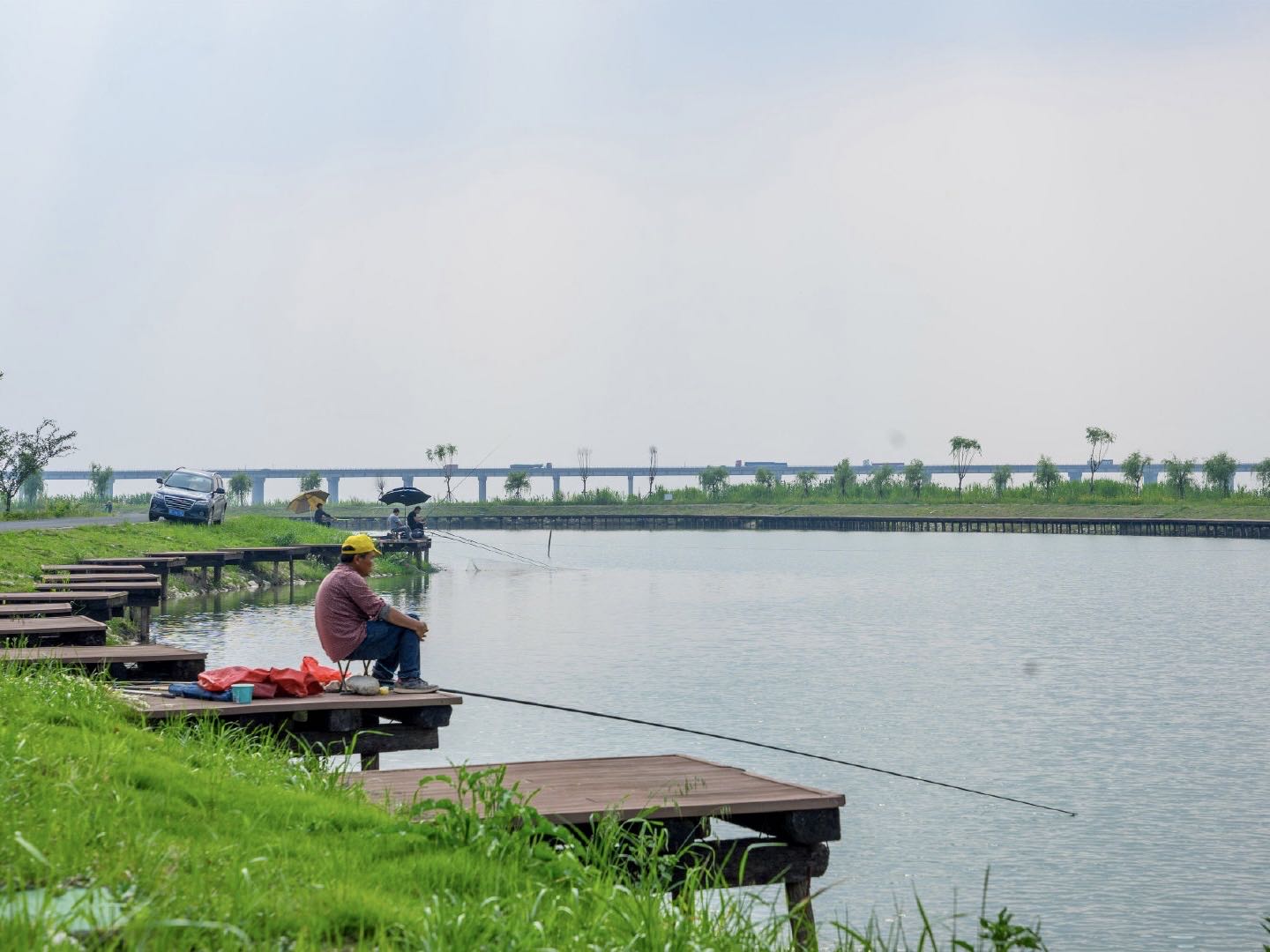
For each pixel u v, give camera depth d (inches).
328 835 243.0
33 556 1181.7
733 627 1213.1
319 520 2363.4
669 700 766.5
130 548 1425.9
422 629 454.3
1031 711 741.3
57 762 256.7
